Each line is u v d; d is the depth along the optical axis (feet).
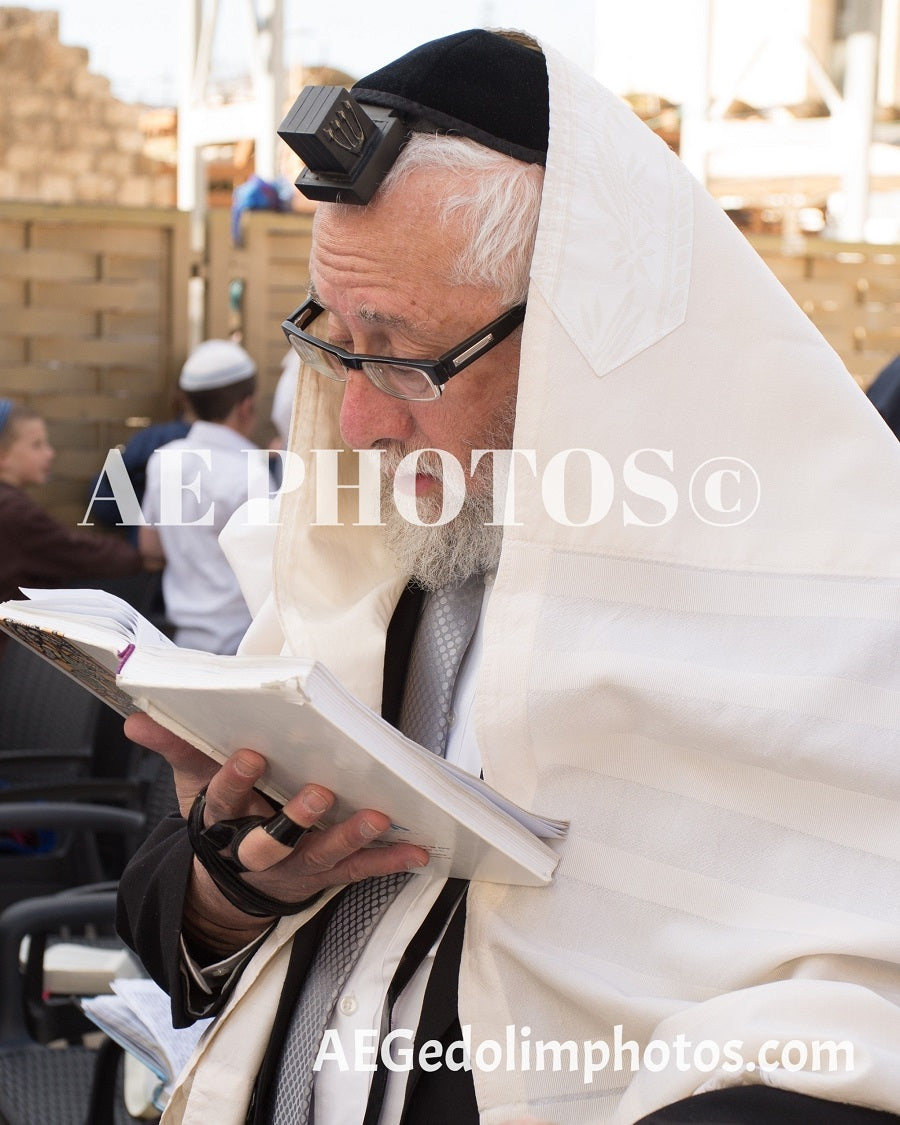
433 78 3.94
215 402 16.28
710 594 3.82
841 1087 3.14
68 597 4.15
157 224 18.28
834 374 3.90
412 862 3.84
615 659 3.76
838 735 3.59
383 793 3.48
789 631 3.75
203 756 4.26
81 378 18.30
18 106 28.99
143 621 4.12
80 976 8.55
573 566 3.86
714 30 28.78
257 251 18.97
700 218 3.97
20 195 29.25
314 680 3.14
